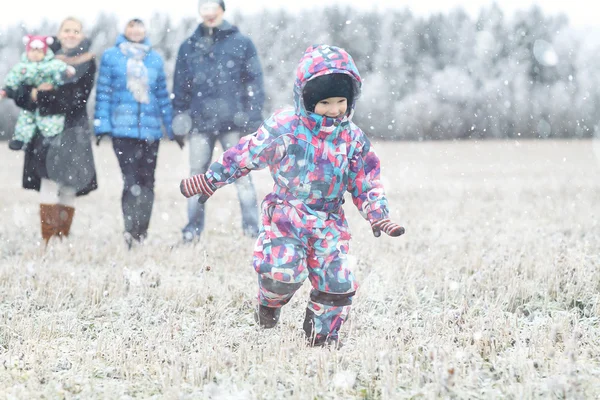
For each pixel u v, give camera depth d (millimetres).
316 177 3893
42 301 5105
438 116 44094
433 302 5141
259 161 3879
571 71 43625
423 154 29109
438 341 4078
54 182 7254
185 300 5152
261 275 4016
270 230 3984
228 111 7793
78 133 7301
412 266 6012
